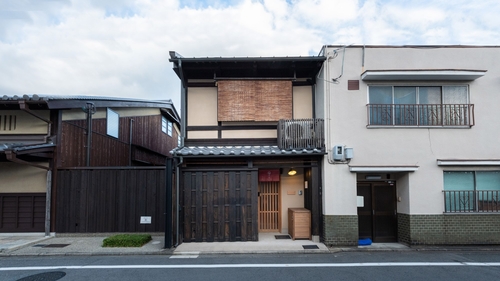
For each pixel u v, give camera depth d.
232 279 6.04
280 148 9.34
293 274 6.36
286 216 10.51
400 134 9.04
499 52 9.30
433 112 9.09
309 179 9.68
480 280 6.02
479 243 8.69
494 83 9.22
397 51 9.30
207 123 10.24
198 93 10.34
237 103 9.99
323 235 8.92
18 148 8.66
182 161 8.85
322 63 9.44
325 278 6.12
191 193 9.14
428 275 6.31
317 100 10.06
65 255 7.84
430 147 9.00
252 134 10.24
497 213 8.77
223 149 9.37
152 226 10.05
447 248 8.48
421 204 8.81
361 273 6.43
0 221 9.88
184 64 9.66
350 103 9.15
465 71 8.73
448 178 9.05
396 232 9.59
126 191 10.16
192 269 6.66
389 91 9.30
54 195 9.95
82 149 11.41
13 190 10.02
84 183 10.10
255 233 9.07
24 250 8.12
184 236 8.99
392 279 6.06
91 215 10.02
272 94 10.08
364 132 9.06
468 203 8.86
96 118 12.31
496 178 9.05
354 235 8.73
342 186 8.88
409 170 8.80
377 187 9.74
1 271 6.52
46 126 10.22
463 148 8.99
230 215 9.09
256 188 9.19
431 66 9.27
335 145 8.89
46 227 9.78
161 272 6.45
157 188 10.19
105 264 7.05
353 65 9.27
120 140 14.17
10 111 10.31
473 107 9.08
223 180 9.20
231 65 9.71
